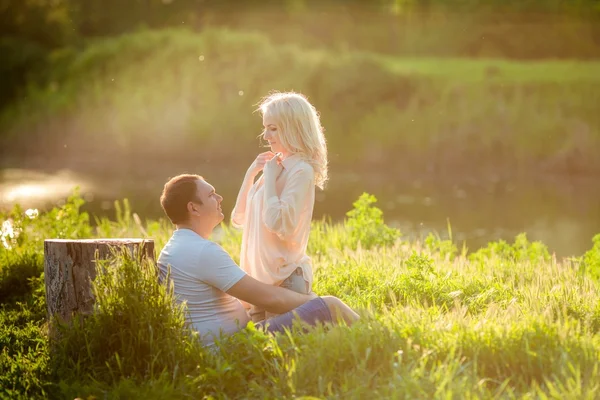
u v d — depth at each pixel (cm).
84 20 5294
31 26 4900
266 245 622
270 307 604
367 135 3475
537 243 1120
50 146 4078
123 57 4278
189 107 3934
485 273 870
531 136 3189
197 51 4109
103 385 555
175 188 618
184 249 601
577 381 489
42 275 883
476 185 2789
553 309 690
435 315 627
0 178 2842
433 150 3316
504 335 554
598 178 2969
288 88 3791
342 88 3662
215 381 545
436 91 3566
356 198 2389
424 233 1748
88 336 586
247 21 5169
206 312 601
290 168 619
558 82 3547
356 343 546
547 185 2788
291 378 530
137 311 576
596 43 4403
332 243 1088
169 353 566
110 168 3350
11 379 611
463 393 487
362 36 4947
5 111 4359
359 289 785
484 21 4634
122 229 1208
